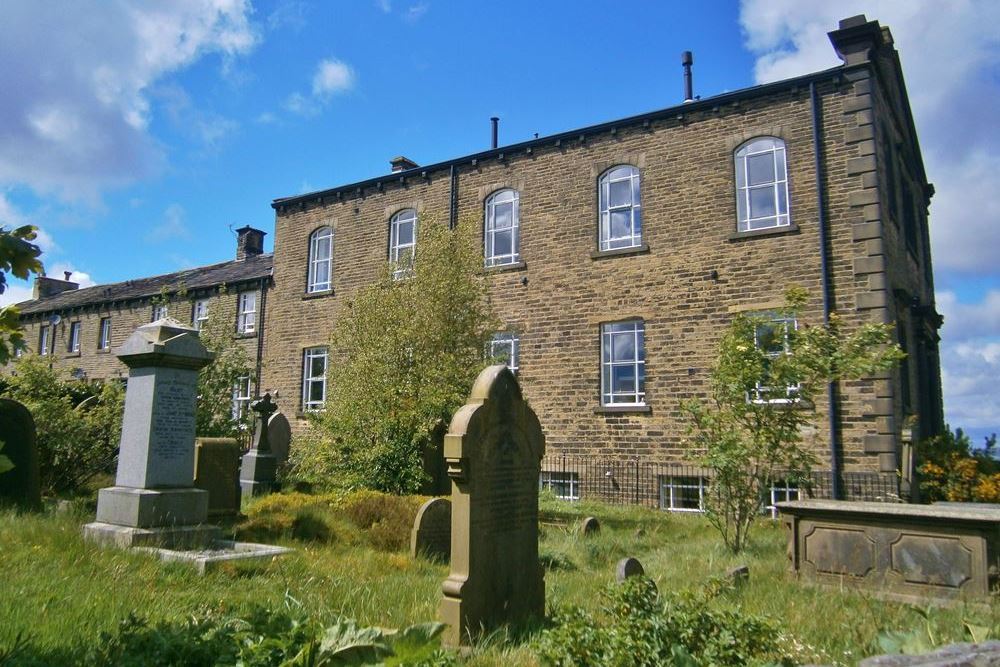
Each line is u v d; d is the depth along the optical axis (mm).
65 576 6055
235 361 18547
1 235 2908
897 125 19297
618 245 18609
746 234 16672
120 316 32906
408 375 14406
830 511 7945
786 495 14891
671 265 17594
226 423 17312
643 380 17703
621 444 17594
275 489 15703
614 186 18922
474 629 5641
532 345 19250
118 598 5523
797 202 16328
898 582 7477
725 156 17328
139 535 8055
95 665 4012
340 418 14328
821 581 7945
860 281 15414
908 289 18500
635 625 4531
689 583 7566
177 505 8797
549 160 19875
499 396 6238
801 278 15992
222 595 6043
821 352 10469
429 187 22078
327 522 10328
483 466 5953
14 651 4039
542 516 14336
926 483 15305
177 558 7164
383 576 7602
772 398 10602
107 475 14391
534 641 5031
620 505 16781
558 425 18547
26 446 10242
